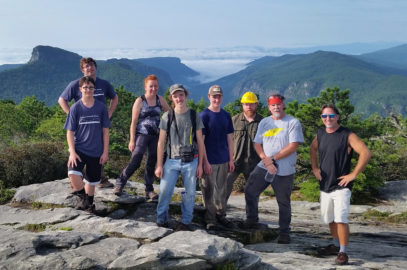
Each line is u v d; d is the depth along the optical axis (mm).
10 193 7133
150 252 3820
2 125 34188
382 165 17266
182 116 5512
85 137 5730
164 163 5656
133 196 6930
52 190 7203
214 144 6266
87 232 4617
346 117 15891
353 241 7773
